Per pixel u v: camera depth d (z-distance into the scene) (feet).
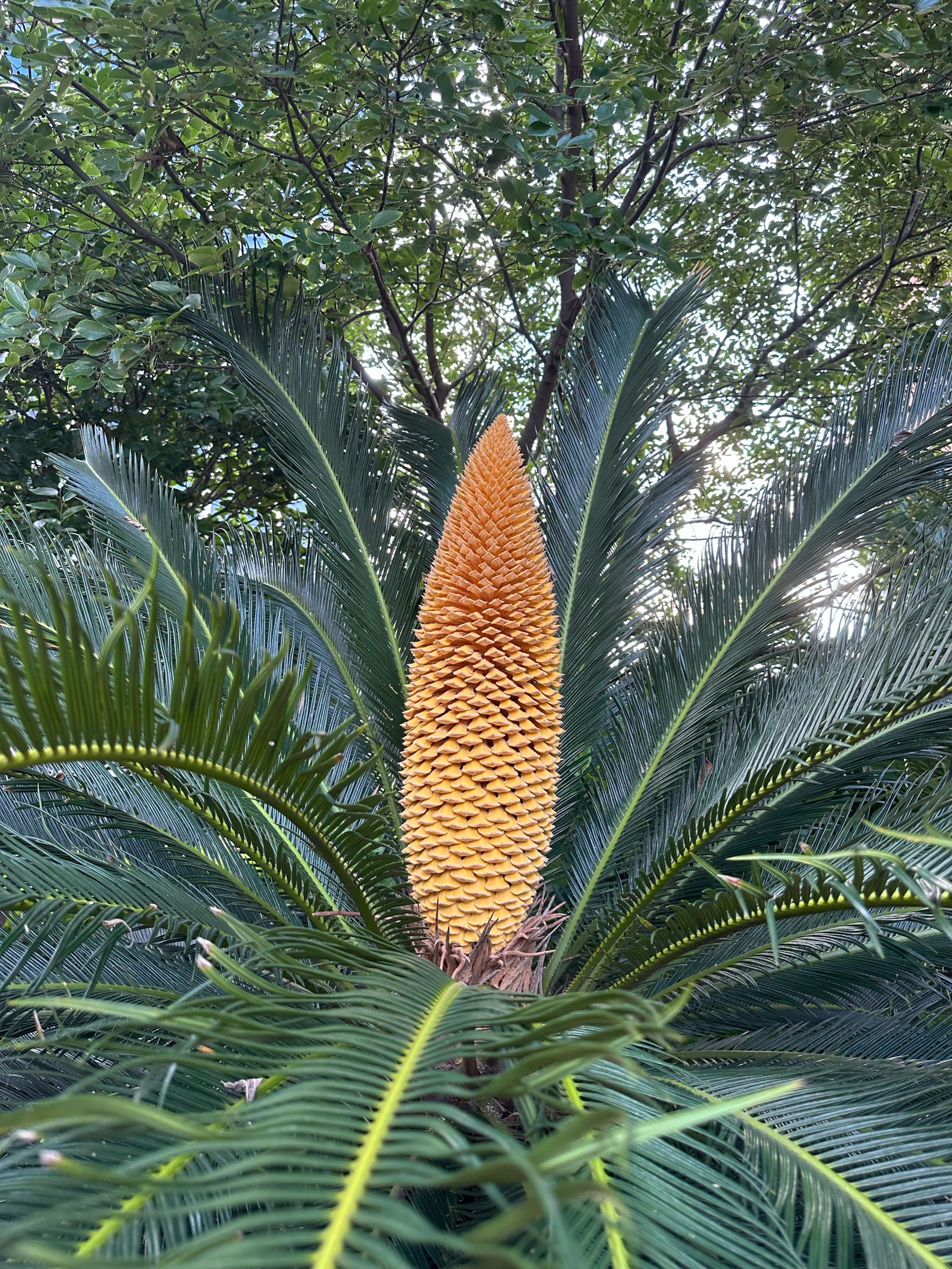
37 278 4.10
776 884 2.78
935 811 2.22
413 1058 1.26
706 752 3.48
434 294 6.33
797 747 2.59
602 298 4.40
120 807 2.86
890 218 7.29
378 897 2.39
